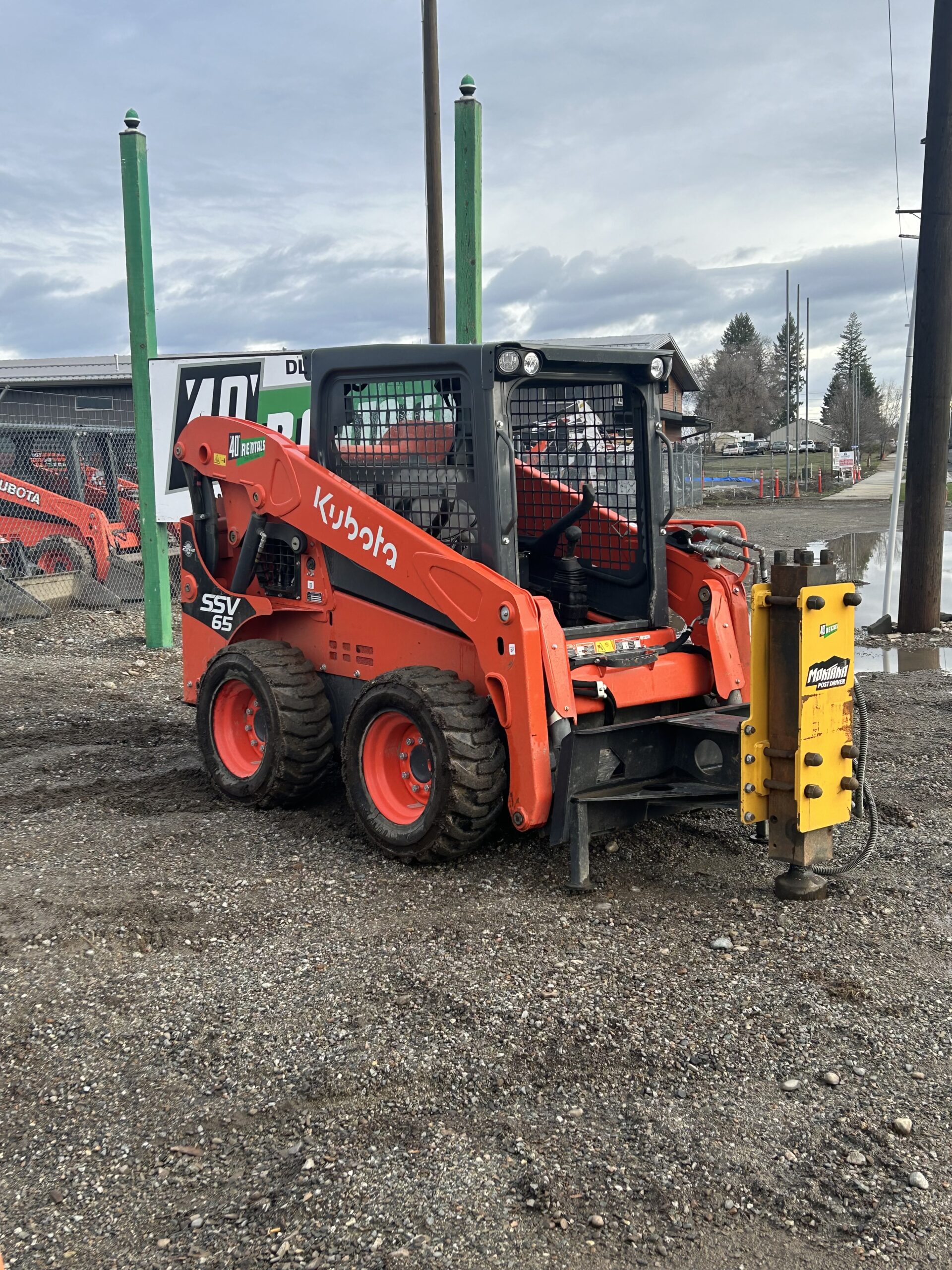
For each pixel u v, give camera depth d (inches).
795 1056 135.6
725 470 2512.3
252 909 180.7
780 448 3312.0
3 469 589.0
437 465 202.4
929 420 444.8
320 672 232.5
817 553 764.6
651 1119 123.3
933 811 228.7
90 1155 119.5
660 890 187.5
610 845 208.7
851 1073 132.2
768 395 4343.0
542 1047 137.8
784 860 177.5
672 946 165.6
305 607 230.8
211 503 254.7
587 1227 107.1
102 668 398.6
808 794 171.3
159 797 244.4
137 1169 117.0
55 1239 107.3
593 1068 133.4
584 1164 116.0
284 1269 102.8
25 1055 138.7
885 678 366.3
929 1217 107.9
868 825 215.8
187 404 422.3
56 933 171.3
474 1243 105.3
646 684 202.4
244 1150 119.6
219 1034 142.3
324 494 219.8
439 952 164.1
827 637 171.3
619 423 215.9
